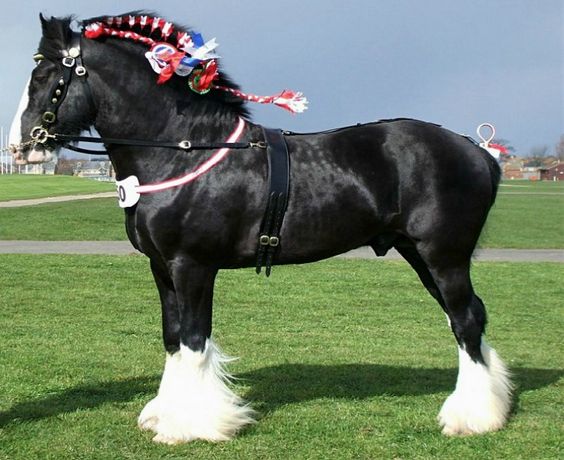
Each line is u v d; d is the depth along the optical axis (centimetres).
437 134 539
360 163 521
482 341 551
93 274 1377
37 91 504
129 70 508
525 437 514
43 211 3066
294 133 541
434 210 524
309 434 519
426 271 579
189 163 498
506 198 4950
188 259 499
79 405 590
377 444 501
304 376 689
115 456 479
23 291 1200
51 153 512
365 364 741
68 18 514
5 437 511
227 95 525
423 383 664
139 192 498
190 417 499
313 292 1222
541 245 2131
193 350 500
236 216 502
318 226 514
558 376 691
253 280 1330
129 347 816
